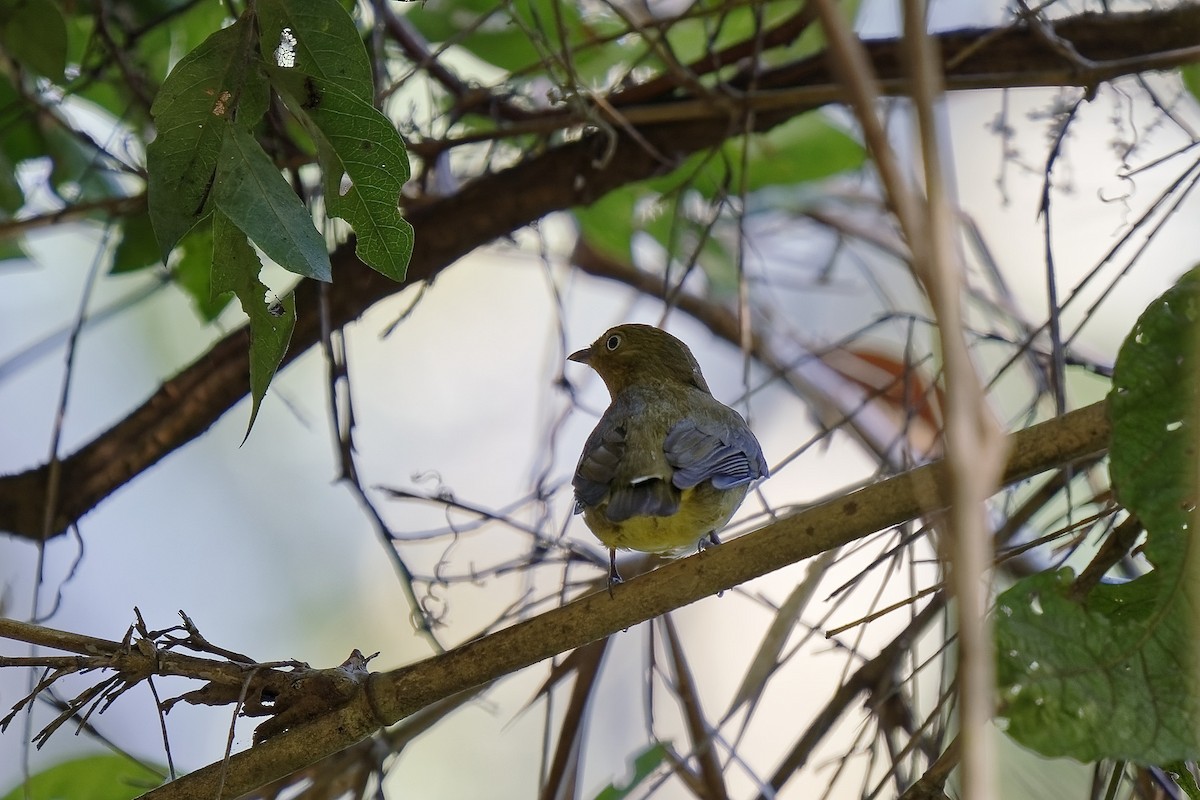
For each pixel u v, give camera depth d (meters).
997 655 5.66
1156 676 5.73
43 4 9.02
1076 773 9.26
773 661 8.02
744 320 9.30
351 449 8.81
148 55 10.89
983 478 2.86
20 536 9.48
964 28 9.52
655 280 13.52
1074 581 6.26
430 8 11.29
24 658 6.54
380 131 6.49
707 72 10.09
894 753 8.48
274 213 6.13
